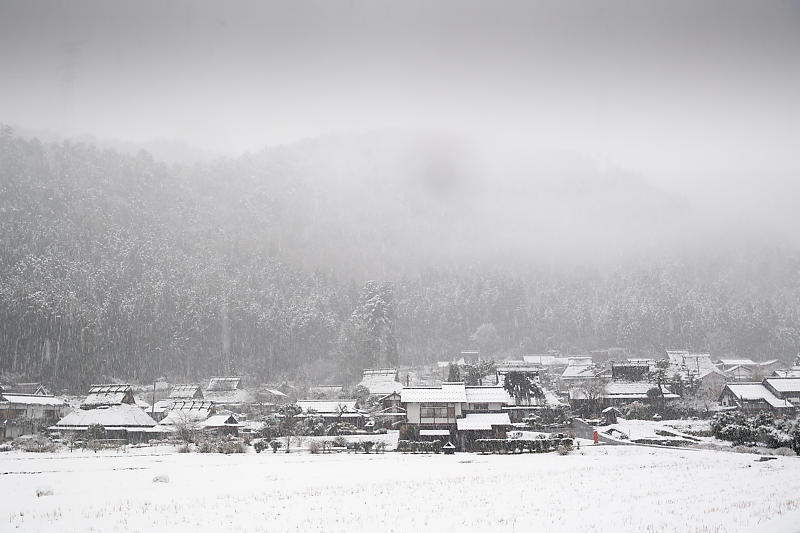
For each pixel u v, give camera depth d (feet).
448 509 96.94
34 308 454.81
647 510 94.38
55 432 282.56
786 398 309.42
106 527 86.07
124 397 327.88
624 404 339.77
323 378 516.73
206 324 531.09
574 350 617.62
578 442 215.92
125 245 594.24
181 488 122.31
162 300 531.50
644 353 584.40
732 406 319.06
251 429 294.87
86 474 147.13
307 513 94.43
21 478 140.15
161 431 286.25
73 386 446.19
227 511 96.43
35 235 542.57
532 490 116.06
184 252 653.71
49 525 87.66
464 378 366.02
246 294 588.09
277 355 535.19
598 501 102.78
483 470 151.64
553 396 337.72
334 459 186.80
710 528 81.30
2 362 435.53
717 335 601.21
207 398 419.54
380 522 87.71
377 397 387.55
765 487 116.26
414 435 242.37
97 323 481.46
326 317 579.07
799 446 186.91
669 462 164.35
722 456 181.98
